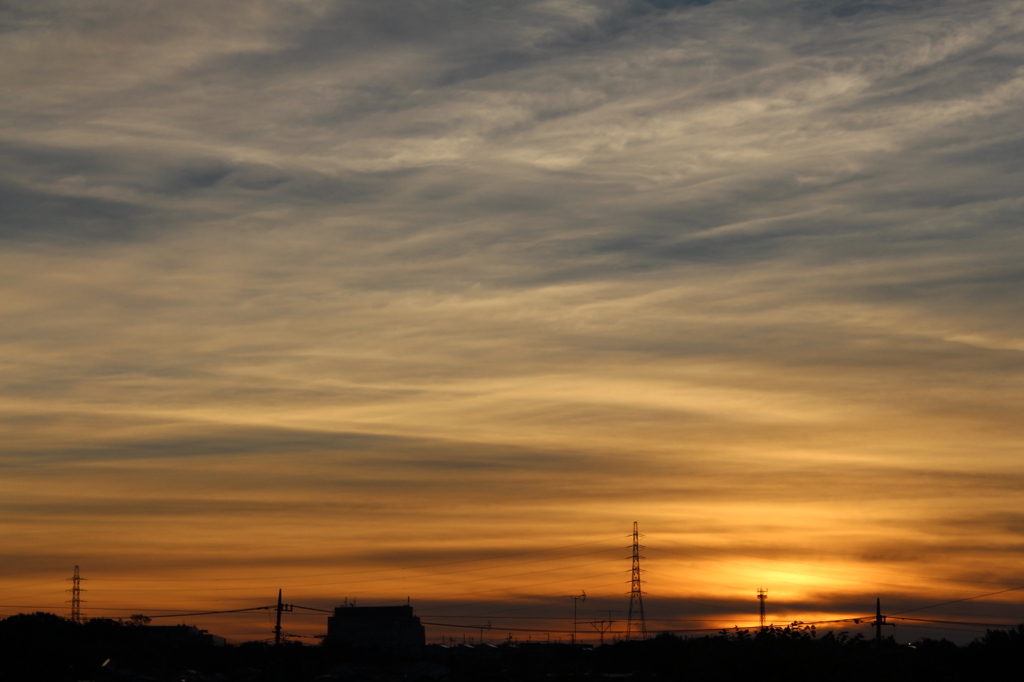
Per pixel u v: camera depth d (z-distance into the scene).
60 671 121.38
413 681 129.12
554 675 128.38
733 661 78.38
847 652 80.06
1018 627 95.88
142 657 138.25
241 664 145.88
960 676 90.38
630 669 128.38
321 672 137.12
